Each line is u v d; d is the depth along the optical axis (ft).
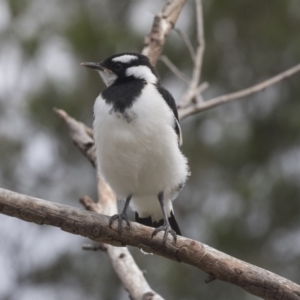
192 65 47.65
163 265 45.09
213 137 47.47
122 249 28.45
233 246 46.44
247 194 46.09
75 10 47.96
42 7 47.70
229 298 45.24
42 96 46.50
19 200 23.47
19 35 46.85
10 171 48.55
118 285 47.29
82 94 46.68
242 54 48.47
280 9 47.32
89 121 46.85
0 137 48.06
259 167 47.39
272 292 22.72
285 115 47.34
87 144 32.89
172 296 45.32
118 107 25.99
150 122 25.91
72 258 48.14
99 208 29.96
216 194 47.39
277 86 48.21
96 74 46.68
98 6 48.57
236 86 48.73
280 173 46.96
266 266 46.21
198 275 45.44
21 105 47.11
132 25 47.47
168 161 26.68
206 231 46.50
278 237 47.14
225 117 47.93
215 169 47.65
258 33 47.70
